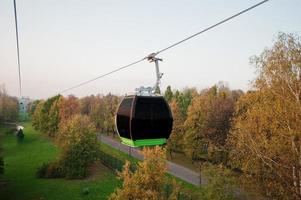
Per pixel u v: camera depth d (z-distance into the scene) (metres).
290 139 19.52
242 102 27.28
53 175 53.38
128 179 27.56
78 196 42.97
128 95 13.70
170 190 32.88
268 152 20.09
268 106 21.12
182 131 63.44
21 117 145.88
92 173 55.81
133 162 57.94
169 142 64.12
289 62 20.69
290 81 20.52
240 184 27.30
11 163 65.81
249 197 29.64
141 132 12.83
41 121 98.81
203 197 28.14
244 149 22.31
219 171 27.59
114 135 102.06
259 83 22.41
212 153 48.75
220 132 53.31
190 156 58.84
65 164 53.22
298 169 18.95
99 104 110.38
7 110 140.00
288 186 19.20
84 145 53.25
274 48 21.58
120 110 13.59
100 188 46.66
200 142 56.97
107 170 57.91
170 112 13.34
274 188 20.33
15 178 53.53
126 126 13.02
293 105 19.62
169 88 87.12
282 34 21.28
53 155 72.19
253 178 22.14
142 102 12.91
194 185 44.28
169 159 65.19
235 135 24.23
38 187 47.56
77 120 56.22
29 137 103.75
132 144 13.01
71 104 88.81
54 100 98.50
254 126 21.91
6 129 125.12
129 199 27.02
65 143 54.59
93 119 109.56
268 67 21.52
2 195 44.03
